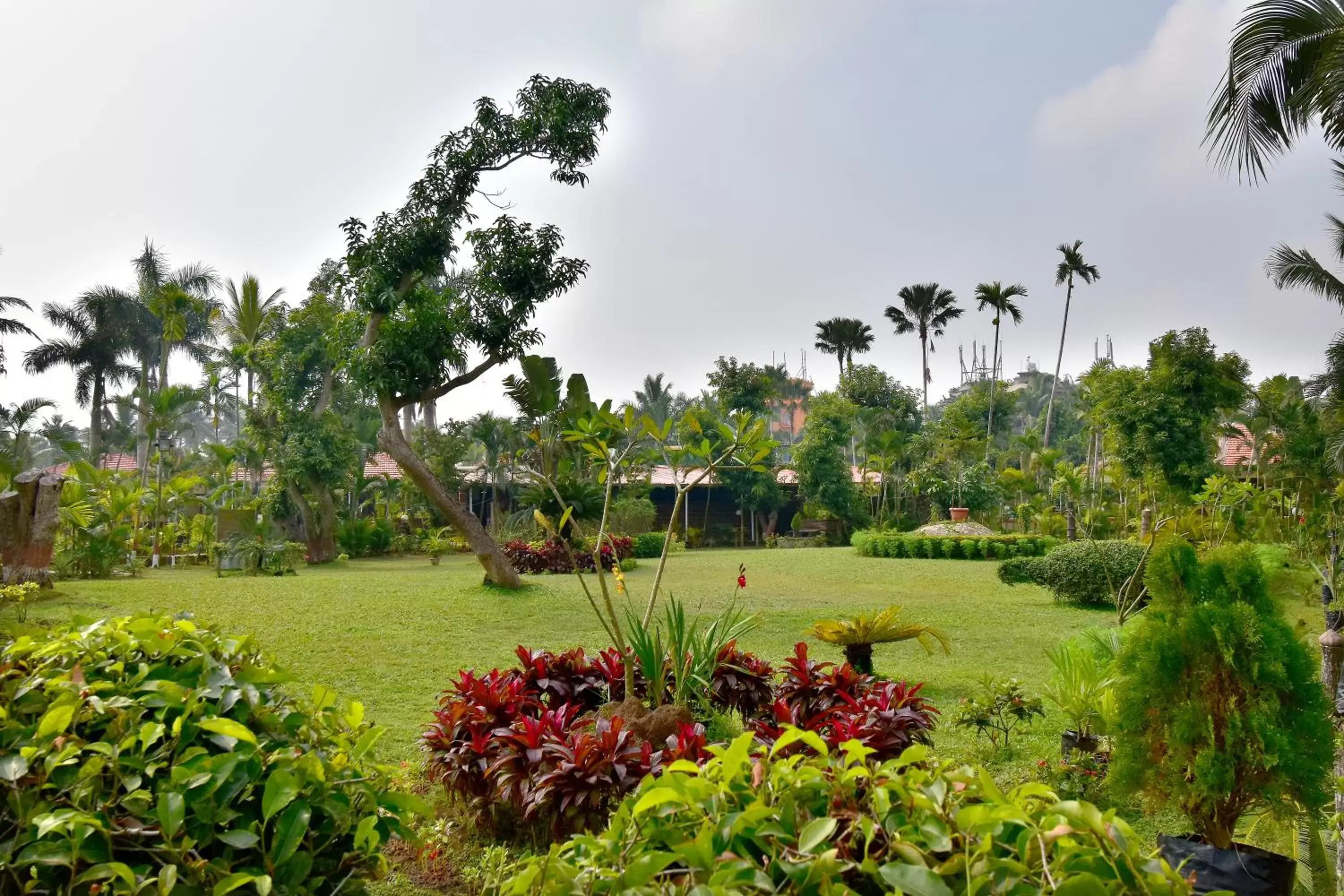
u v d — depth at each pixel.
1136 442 19.30
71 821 1.48
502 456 24.98
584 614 10.14
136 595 11.27
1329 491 15.84
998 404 38.59
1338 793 2.89
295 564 17.31
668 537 4.34
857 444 34.56
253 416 20.88
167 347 29.59
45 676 1.89
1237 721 2.44
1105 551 11.42
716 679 4.50
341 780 1.88
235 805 1.71
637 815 1.36
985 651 7.98
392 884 2.98
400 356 11.71
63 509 13.56
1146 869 1.13
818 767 1.43
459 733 3.63
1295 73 8.01
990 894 1.11
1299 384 19.38
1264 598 2.58
